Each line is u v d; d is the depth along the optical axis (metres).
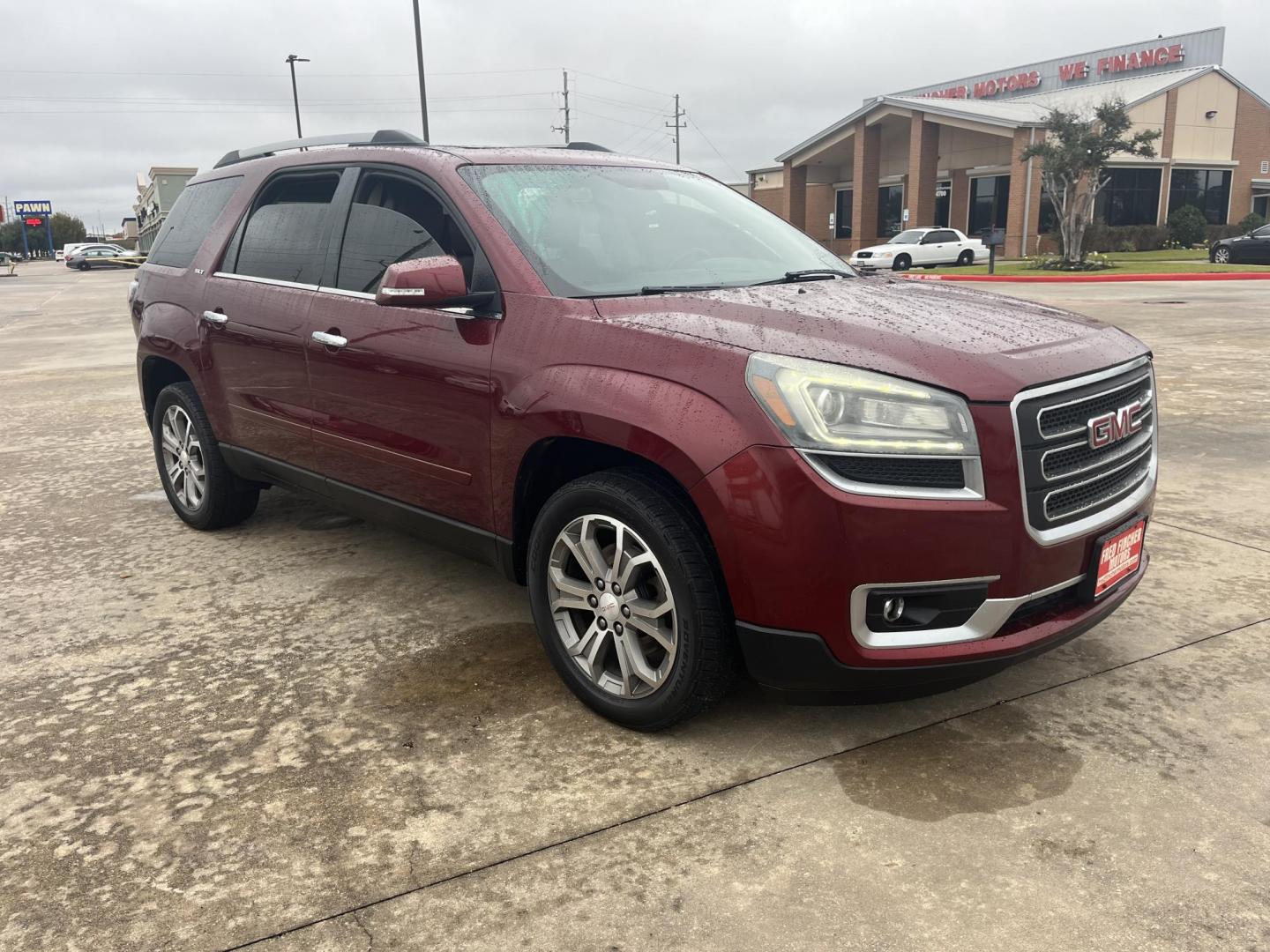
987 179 37.81
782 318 2.67
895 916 2.06
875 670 2.42
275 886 2.18
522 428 2.85
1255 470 5.54
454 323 3.10
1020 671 3.18
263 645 3.45
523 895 2.14
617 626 2.77
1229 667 3.17
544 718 2.91
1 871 2.24
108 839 2.35
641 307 2.82
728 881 2.17
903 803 2.46
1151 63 40.88
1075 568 2.60
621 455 2.77
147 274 4.89
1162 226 37.84
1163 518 4.71
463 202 3.20
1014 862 2.23
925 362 2.44
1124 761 2.64
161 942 2.01
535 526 2.93
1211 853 2.25
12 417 8.10
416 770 2.63
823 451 2.34
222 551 4.49
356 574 4.16
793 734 2.81
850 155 44.19
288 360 3.80
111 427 7.59
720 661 2.58
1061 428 2.52
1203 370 8.88
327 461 3.75
